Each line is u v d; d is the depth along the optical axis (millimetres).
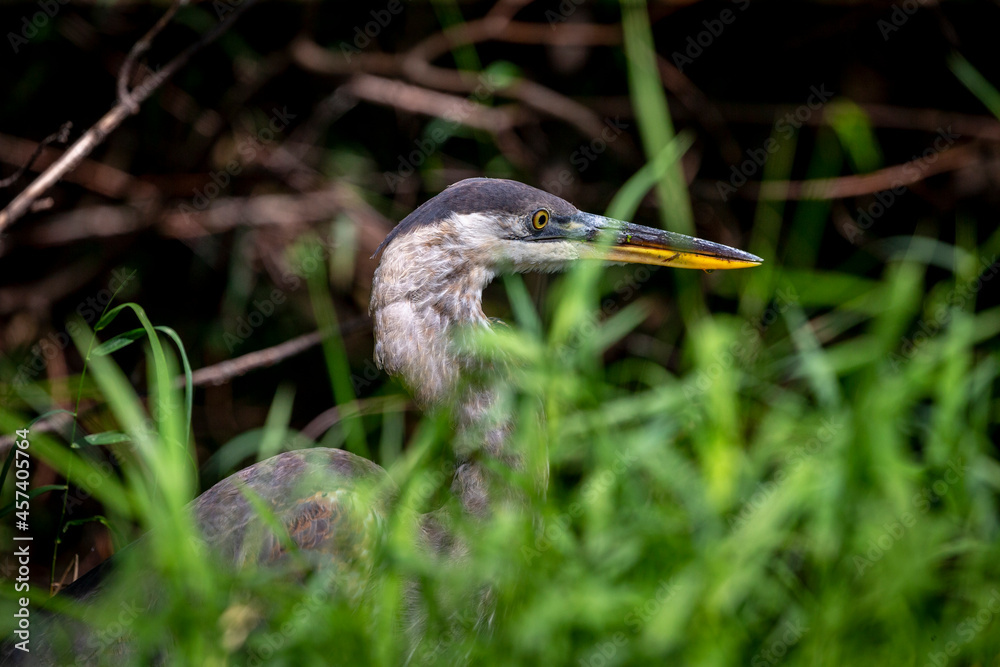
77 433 8508
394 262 6598
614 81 11359
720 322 8930
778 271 9133
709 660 6387
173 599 5250
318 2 10367
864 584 6703
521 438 6395
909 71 11289
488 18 10703
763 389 8664
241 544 6078
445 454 6531
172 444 5746
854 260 11328
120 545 6512
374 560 5977
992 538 7434
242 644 5730
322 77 10867
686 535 7078
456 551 6242
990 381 8531
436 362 6539
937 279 11438
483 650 5938
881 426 7262
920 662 6516
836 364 8359
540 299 10930
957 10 10914
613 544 6922
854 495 7094
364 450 7926
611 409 7738
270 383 11133
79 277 10656
